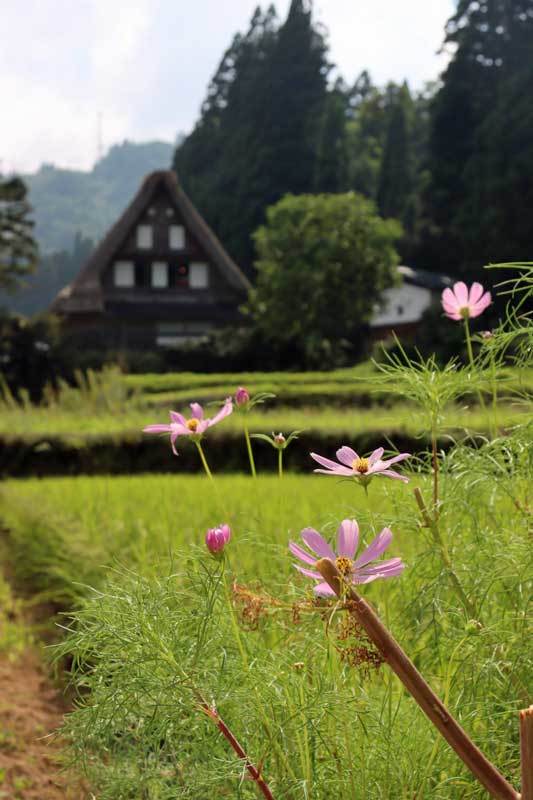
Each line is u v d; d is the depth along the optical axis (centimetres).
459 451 167
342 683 136
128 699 126
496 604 160
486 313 3075
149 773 131
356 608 101
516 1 4716
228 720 134
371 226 3806
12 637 439
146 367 3600
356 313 3828
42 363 3400
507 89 4131
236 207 5903
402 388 160
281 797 127
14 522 691
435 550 155
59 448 1348
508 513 180
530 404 162
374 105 7644
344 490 593
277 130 6034
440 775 132
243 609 137
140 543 447
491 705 133
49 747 312
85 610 131
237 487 698
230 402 155
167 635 128
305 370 3828
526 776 93
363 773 126
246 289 3969
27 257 4834
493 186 3847
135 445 1335
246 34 7131
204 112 7238
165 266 3981
